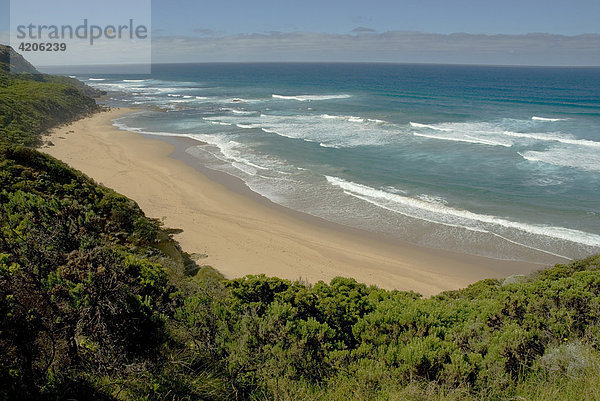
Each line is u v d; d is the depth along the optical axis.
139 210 16.61
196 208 22.77
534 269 16.48
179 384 3.97
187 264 16.16
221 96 82.00
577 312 6.28
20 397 3.44
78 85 85.25
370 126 44.91
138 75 191.12
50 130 43.12
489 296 8.95
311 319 5.92
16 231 5.08
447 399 3.93
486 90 90.44
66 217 5.80
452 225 20.39
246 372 4.43
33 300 4.06
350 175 27.94
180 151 35.34
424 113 53.75
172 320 5.43
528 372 4.55
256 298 7.59
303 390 4.20
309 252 18.06
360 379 4.44
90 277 4.30
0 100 41.00
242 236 19.45
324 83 118.75
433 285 15.66
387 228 20.41
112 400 3.71
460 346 5.40
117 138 40.69
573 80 135.62
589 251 17.47
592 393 3.81
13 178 13.62
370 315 6.42
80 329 4.04
